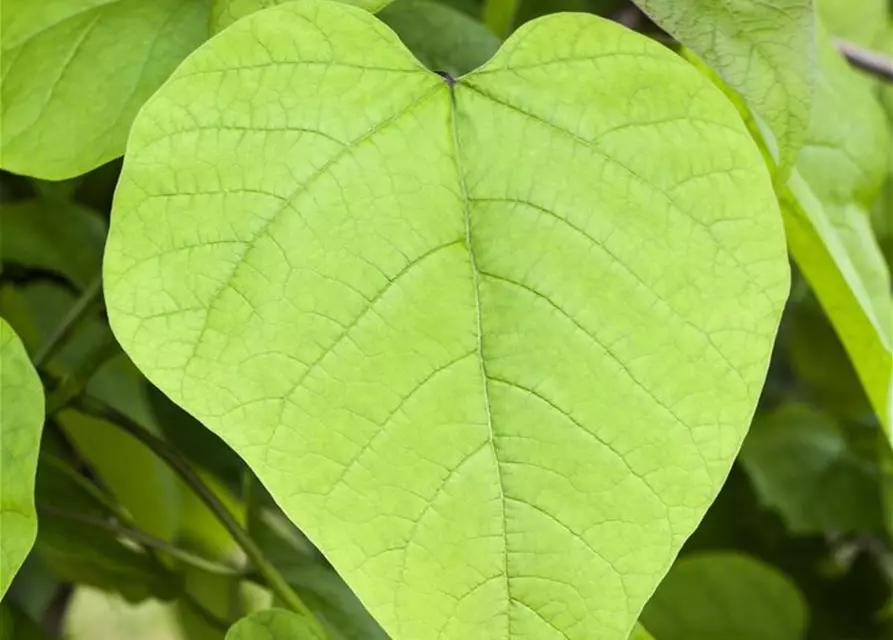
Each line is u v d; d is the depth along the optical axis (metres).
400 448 0.25
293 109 0.26
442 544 0.25
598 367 0.25
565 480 0.25
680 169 0.26
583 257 0.26
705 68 0.32
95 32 0.30
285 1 0.28
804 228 0.34
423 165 0.26
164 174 0.25
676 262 0.26
